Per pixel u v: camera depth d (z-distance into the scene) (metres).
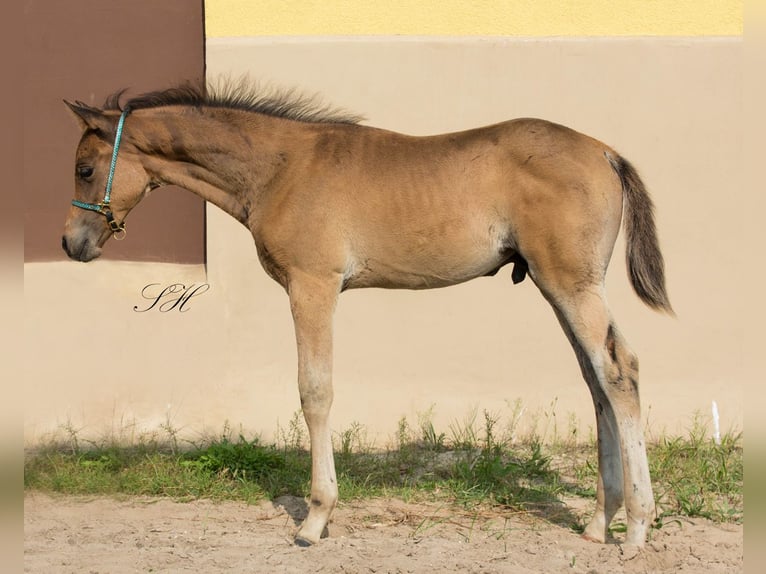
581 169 4.46
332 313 4.72
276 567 4.31
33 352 6.65
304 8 6.68
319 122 5.00
